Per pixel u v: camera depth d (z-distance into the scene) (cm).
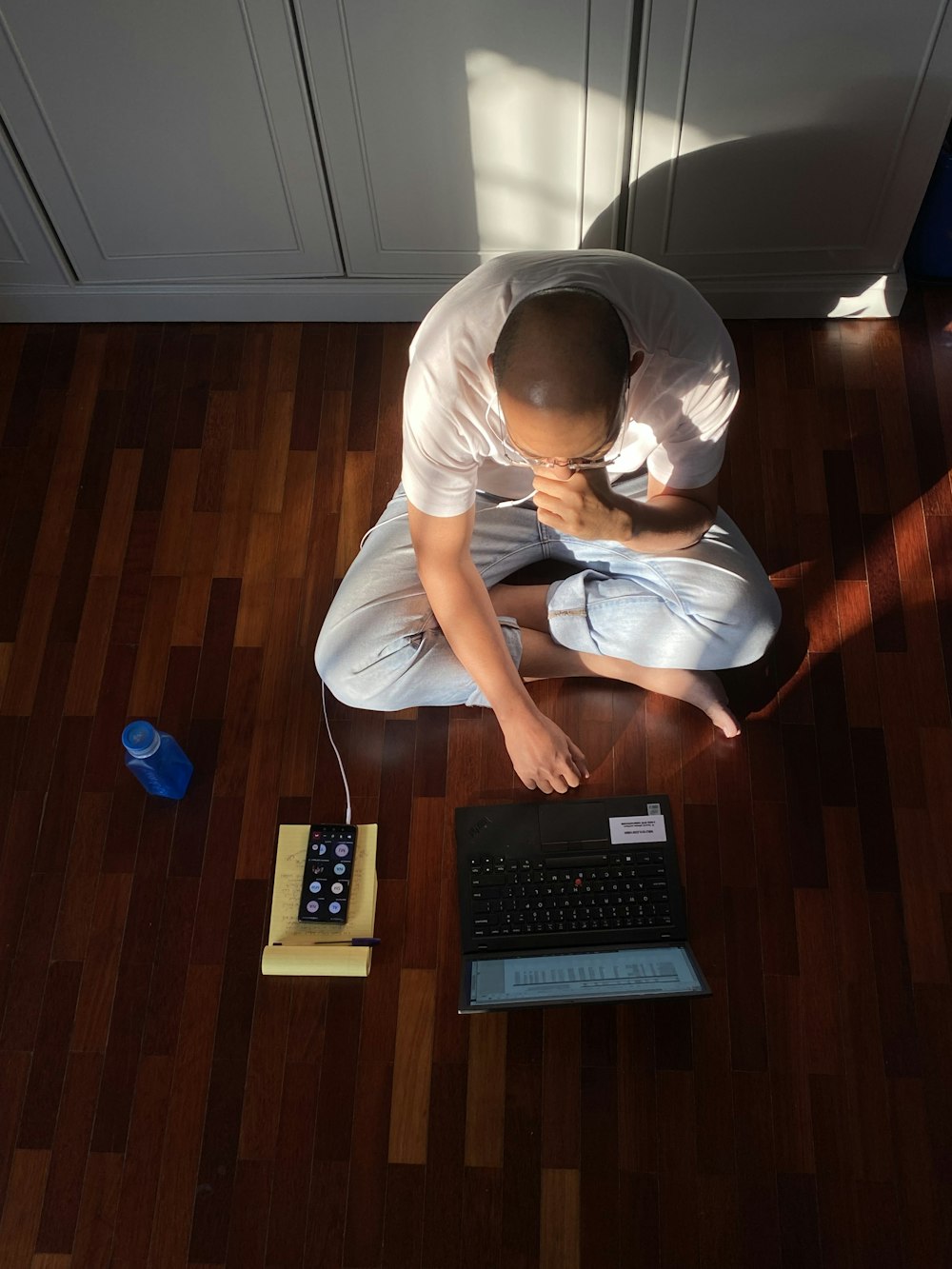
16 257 224
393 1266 160
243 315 236
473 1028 175
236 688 203
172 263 225
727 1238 160
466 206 209
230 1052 175
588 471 125
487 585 192
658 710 197
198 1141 169
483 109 189
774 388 224
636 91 185
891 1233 159
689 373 131
